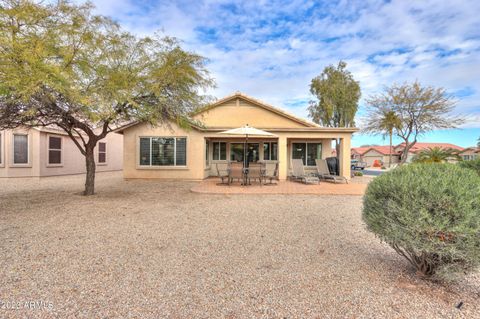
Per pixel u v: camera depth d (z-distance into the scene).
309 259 3.89
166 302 2.69
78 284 3.04
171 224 5.76
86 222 5.84
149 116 8.80
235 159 16.30
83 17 7.29
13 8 6.24
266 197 9.48
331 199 9.16
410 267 3.60
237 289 2.97
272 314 2.51
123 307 2.59
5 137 14.05
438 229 2.66
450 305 2.68
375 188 3.33
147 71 8.41
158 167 13.96
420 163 3.49
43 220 5.97
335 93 24.66
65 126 8.95
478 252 2.62
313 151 15.99
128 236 4.88
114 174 19.17
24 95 5.72
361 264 3.71
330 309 2.60
